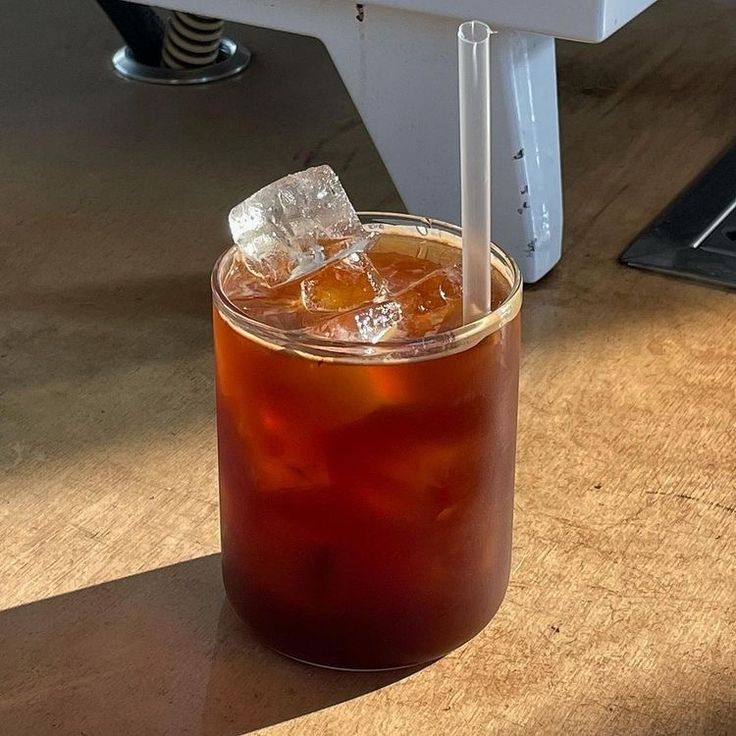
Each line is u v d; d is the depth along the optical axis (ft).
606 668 1.51
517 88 2.05
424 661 1.51
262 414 1.40
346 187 2.46
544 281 2.21
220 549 1.66
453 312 1.46
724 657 1.53
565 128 2.73
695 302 2.15
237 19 2.21
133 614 1.58
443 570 1.45
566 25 1.90
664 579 1.62
